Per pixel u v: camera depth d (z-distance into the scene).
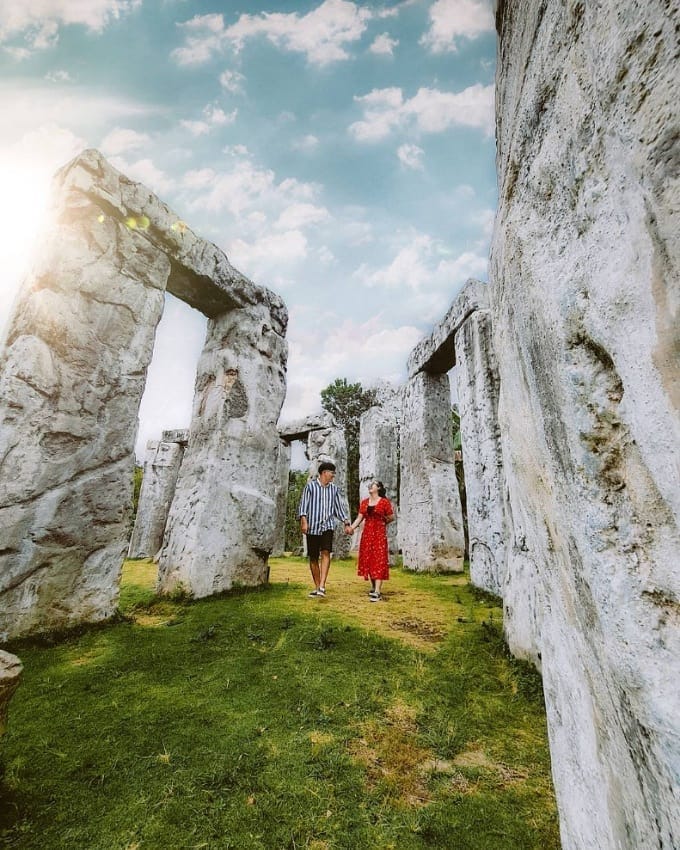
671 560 0.45
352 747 1.57
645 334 0.48
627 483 0.52
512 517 2.72
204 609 3.42
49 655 2.42
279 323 5.45
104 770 1.41
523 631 2.42
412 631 2.94
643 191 0.48
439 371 6.68
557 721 0.81
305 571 6.23
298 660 2.32
